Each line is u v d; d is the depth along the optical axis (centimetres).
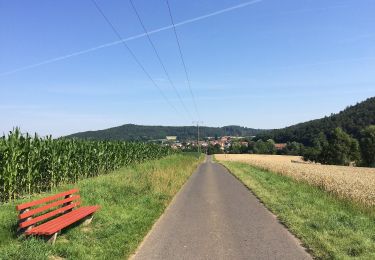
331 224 1166
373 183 2475
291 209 1509
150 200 1705
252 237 1074
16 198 1622
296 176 3058
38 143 1866
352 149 10681
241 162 7381
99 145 2858
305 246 967
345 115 16200
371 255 841
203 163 7962
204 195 2100
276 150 17138
